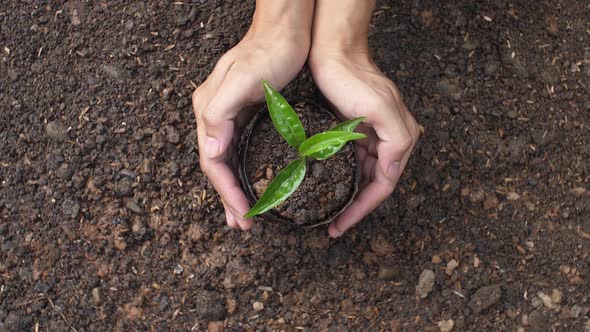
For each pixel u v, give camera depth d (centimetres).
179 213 88
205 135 78
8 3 91
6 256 89
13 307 88
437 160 90
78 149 89
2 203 89
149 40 90
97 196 89
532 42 93
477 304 89
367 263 89
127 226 88
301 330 88
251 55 77
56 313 88
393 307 89
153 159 89
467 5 92
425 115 90
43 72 90
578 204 91
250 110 81
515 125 91
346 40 79
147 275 88
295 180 73
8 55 91
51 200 89
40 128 90
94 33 91
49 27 91
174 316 88
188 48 90
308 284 89
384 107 76
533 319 89
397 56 91
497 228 90
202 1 91
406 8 92
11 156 90
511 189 91
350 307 89
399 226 89
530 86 92
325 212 79
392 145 76
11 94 90
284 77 78
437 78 91
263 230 88
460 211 90
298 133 73
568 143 92
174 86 90
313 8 80
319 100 87
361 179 82
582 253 90
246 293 88
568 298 90
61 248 89
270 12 78
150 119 89
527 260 90
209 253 88
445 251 90
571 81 92
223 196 79
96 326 88
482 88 91
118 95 90
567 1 94
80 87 90
